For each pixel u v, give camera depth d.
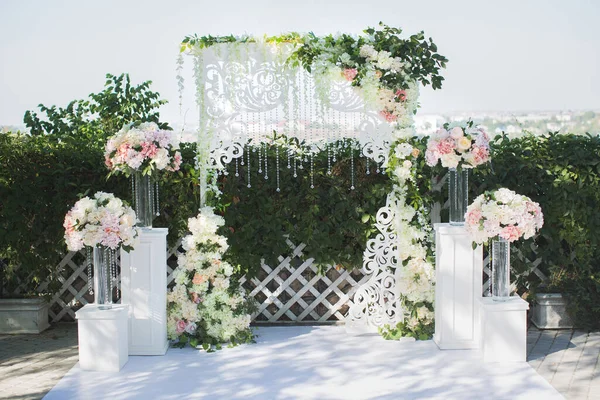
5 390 4.12
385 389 4.08
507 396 3.93
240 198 5.41
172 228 5.48
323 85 4.99
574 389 4.05
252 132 5.07
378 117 5.11
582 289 5.40
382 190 5.25
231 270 5.02
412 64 5.11
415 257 5.20
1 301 5.48
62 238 5.53
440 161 5.27
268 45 4.94
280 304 5.72
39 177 5.46
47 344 5.20
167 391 4.07
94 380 4.28
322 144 5.35
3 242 5.49
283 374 4.39
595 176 5.42
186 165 5.29
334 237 5.49
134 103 7.62
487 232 4.44
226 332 5.02
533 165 5.43
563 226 5.50
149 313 4.81
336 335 5.37
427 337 5.18
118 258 5.74
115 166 4.75
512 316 4.58
